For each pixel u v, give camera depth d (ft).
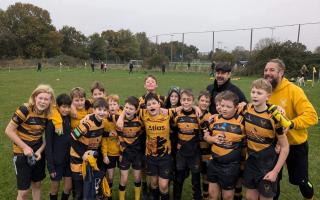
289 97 14.62
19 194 15.02
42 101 14.48
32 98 14.70
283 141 13.35
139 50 313.53
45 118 15.12
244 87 80.59
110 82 89.25
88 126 15.65
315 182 20.40
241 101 16.47
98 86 18.80
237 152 14.47
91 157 15.35
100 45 281.95
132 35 305.53
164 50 241.55
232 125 14.42
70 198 17.80
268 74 14.66
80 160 15.81
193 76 126.52
